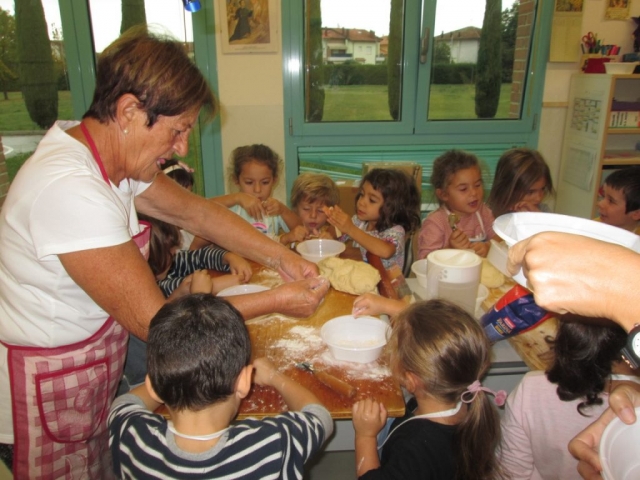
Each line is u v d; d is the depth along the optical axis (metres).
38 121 3.23
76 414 1.08
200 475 0.83
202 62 3.18
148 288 0.91
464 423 1.05
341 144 3.38
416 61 3.22
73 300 0.99
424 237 2.20
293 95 3.25
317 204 2.34
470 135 3.40
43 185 0.87
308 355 1.21
